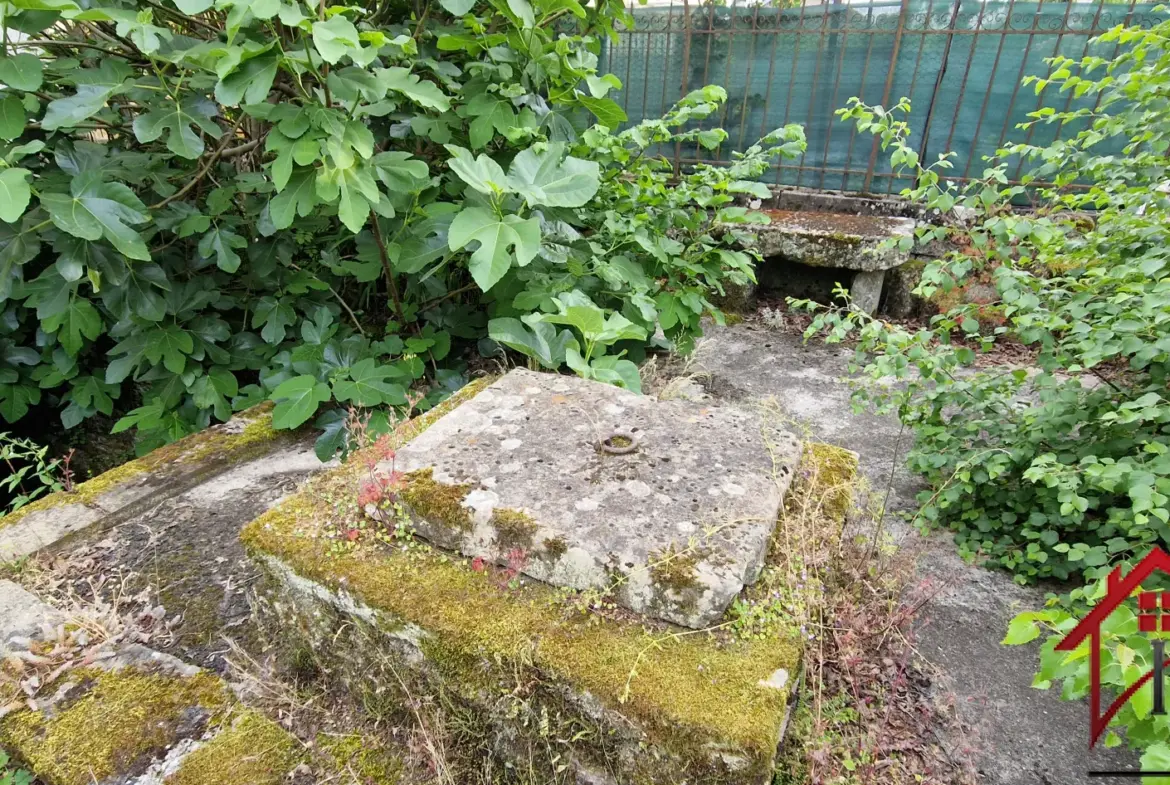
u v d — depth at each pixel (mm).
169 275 3082
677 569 1261
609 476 1534
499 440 1690
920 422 2410
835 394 3309
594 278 2951
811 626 1375
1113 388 2014
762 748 1043
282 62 2051
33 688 1457
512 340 2336
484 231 2205
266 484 2332
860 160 4453
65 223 2166
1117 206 2150
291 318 3072
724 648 1222
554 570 1341
